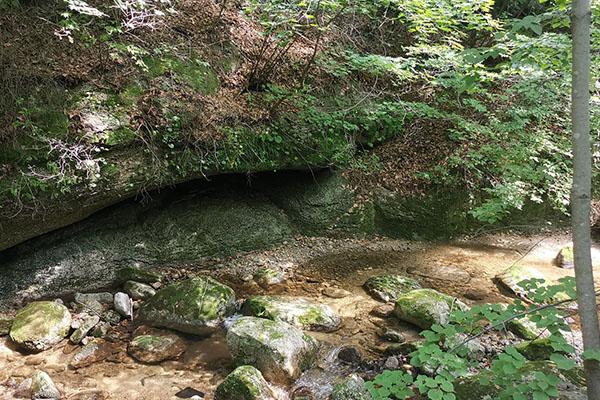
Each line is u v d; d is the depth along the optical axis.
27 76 4.26
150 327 4.39
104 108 4.57
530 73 6.15
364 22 7.61
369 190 7.00
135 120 4.72
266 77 6.23
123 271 5.30
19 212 4.27
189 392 3.54
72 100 4.45
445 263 6.25
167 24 5.64
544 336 4.21
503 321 2.51
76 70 4.58
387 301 5.08
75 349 4.02
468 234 7.19
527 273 5.66
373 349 4.17
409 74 6.28
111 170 4.61
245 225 6.27
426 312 4.47
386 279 5.45
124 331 4.35
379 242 6.84
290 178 6.79
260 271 5.70
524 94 6.57
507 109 6.82
